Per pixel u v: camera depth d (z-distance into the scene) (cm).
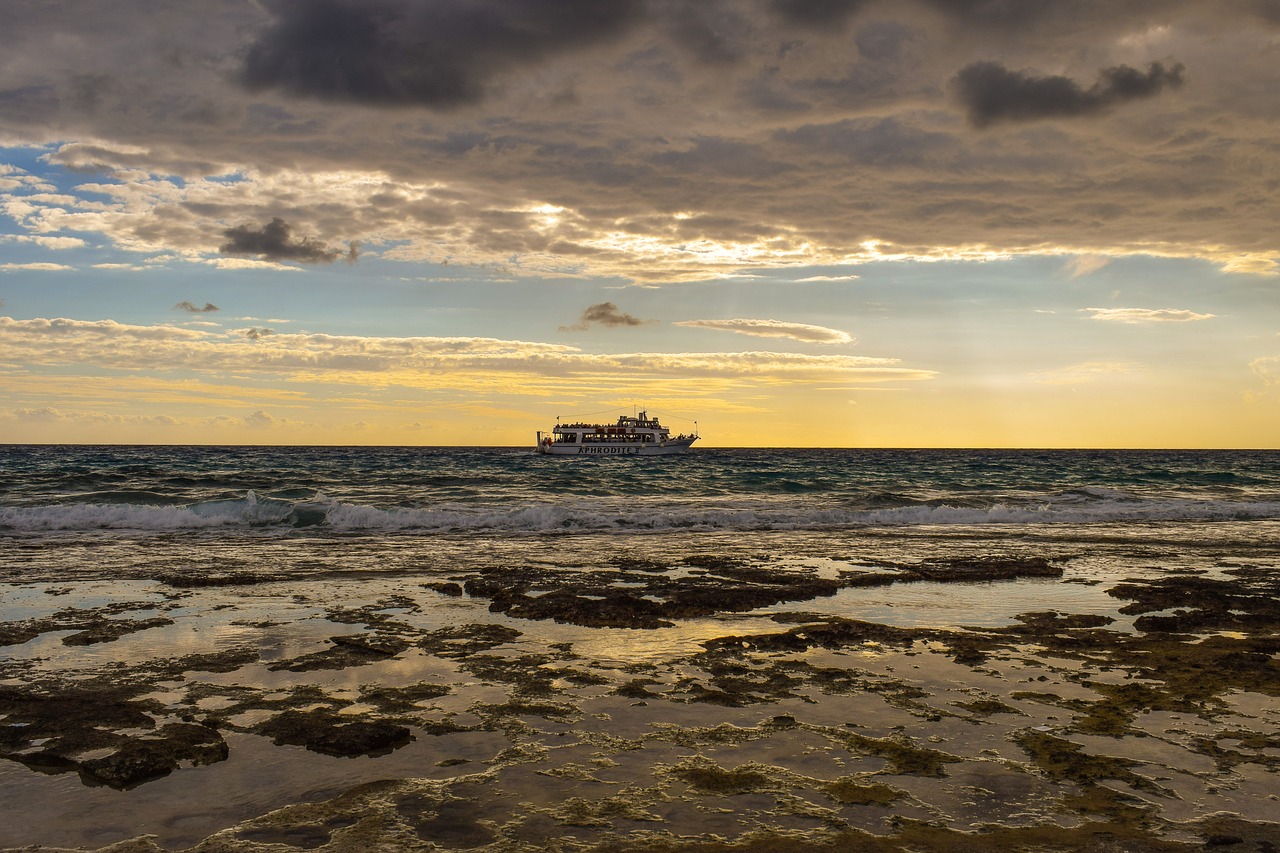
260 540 1766
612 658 817
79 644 859
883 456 14975
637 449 12875
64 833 440
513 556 1541
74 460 8256
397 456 11262
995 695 694
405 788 499
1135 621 991
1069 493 3575
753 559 1514
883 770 529
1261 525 2189
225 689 704
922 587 1237
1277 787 503
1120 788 500
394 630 932
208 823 452
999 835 437
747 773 523
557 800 482
